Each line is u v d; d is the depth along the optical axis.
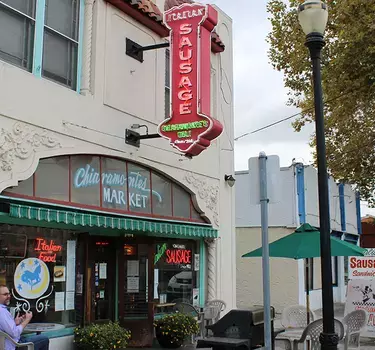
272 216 20.06
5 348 6.85
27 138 8.28
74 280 9.77
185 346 11.05
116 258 11.01
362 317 9.52
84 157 9.62
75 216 8.77
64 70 9.54
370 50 15.05
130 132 10.56
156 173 11.60
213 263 13.32
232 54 15.04
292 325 10.97
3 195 7.91
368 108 18.81
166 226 11.14
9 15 8.46
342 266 24.55
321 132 6.70
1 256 8.36
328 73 16.61
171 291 12.16
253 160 6.00
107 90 10.17
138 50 10.95
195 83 9.95
